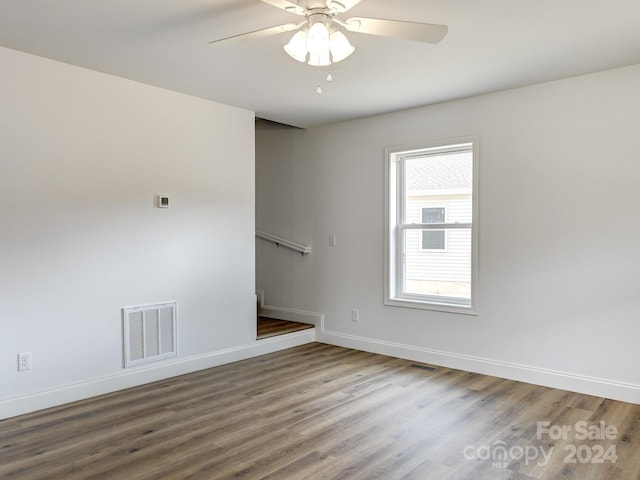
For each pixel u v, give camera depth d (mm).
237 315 4492
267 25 2676
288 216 5512
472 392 3578
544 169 3693
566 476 2355
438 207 4438
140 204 3736
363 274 4859
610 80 3385
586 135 3494
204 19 2592
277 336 4879
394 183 4676
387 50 2998
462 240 4285
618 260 3379
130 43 2924
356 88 3822
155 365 3861
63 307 3305
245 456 2551
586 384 3518
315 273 5277
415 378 3936
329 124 5086
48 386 3240
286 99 4152
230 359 4426
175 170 3967
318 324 5262
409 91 3891
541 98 3691
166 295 3926
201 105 4145
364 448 2650
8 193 3037
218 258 4316
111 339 3572
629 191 3326
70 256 3336
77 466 2436
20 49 3033
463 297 4281
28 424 2955
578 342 3561
